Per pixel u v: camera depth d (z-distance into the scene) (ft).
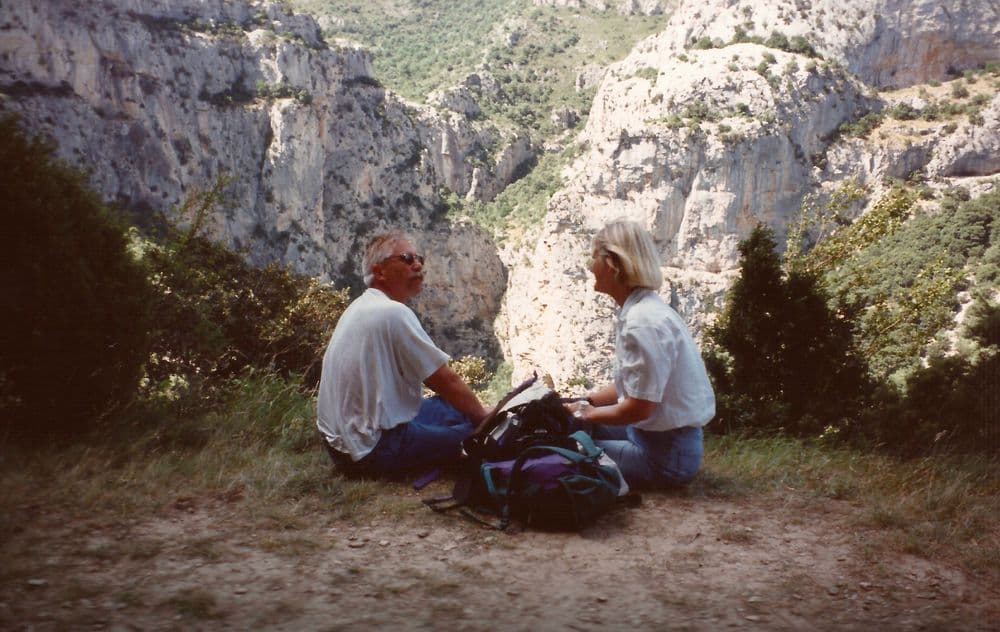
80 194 15.81
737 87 326.65
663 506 12.16
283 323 38.55
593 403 13.65
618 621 8.09
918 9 383.86
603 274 12.49
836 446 20.30
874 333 38.73
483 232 380.58
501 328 376.68
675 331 12.03
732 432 21.36
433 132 402.93
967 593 9.03
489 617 8.10
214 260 36.65
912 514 11.93
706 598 8.76
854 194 43.75
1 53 254.47
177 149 292.20
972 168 323.37
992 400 21.86
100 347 15.39
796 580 9.32
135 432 15.48
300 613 8.02
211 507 11.46
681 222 309.42
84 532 10.14
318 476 12.94
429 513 11.43
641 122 348.79
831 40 378.53
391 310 12.74
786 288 24.36
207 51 299.38
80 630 7.36
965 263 197.77
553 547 10.32
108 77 273.75
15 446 13.96
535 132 499.10
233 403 19.62
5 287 14.21
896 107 344.08
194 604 8.04
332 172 346.13
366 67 372.38
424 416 13.53
